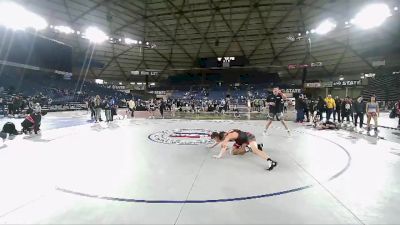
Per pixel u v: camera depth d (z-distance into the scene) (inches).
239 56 1553.9
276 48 1439.5
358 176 186.1
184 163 221.1
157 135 384.5
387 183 171.2
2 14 589.9
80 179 177.2
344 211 129.7
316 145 305.3
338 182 173.0
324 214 126.4
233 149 255.1
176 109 1078.4
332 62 1444.4
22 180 174.2
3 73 1288.1
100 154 254.4
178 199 143.6
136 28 1268.5
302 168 206.7
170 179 178.1
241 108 1101.7
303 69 1502.2
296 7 1052.5
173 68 1704.0
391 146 299.4
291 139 350.3
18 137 362.0
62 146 295.6
